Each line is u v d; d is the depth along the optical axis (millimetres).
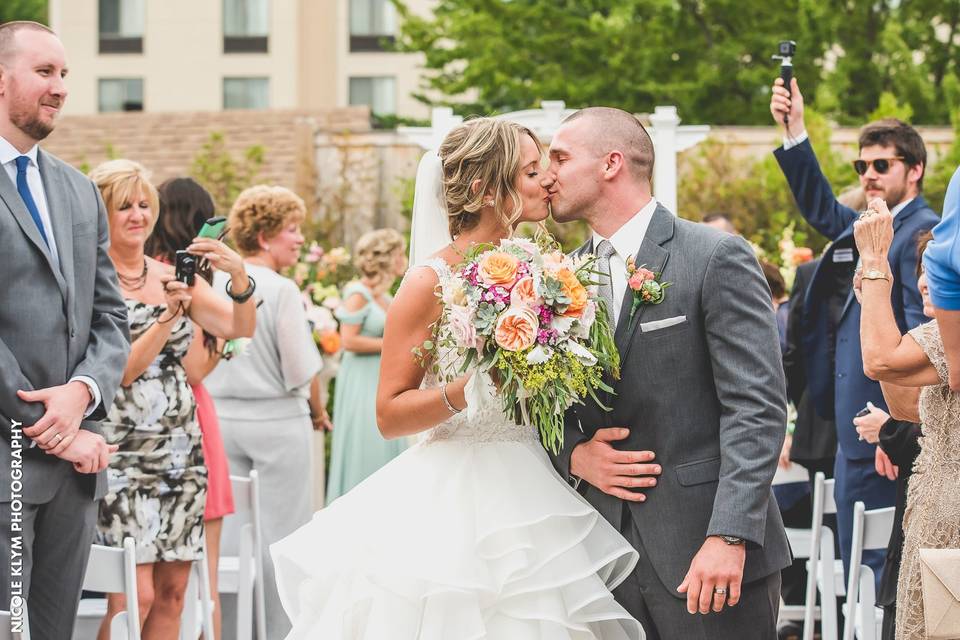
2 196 3562
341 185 10969
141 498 4262
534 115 6094
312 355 5668
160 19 24062
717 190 9695
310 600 3416
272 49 24094
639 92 12719
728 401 3137
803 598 5969
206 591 4391
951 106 11719
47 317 3600
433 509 3266
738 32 12930
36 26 3629
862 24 12773
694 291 3193
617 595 3344
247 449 5621
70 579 3668
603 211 3354
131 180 4371
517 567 3143
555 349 3123
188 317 4445
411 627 3227
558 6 13742
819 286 5031
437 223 3512
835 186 9164
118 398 4254
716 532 3043
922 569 2939
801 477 5867
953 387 3051
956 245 2891
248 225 5770
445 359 3273
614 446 3301
